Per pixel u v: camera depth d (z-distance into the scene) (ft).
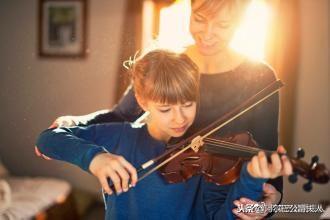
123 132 3.46
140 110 3.48
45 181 5.02
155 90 3.37
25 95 4.49
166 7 3.69
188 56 3.44
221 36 3.47
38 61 4.48
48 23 4.51
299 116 4.50
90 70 4.26
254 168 2.94
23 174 5.03
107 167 2.91
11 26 4.54
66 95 4.34
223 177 3.29
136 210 3.43
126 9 3.97
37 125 4.51
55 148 3.17
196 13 3.47
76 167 4.97
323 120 4.51
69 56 4.31
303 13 4.40
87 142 3.16
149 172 3.40
